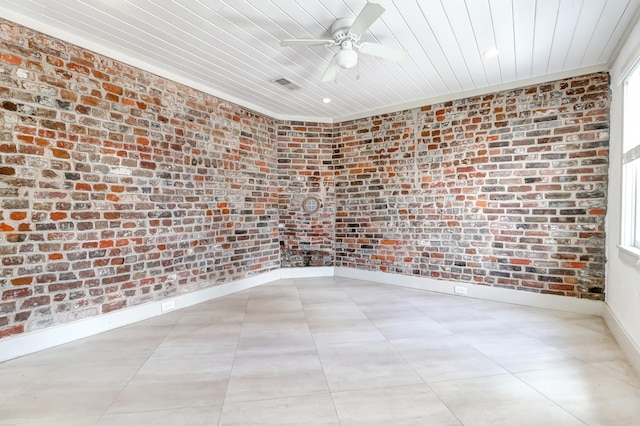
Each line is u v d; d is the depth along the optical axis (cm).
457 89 367
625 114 253
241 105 409
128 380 198
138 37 258
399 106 420
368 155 450
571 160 313
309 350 239
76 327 258
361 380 197
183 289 342
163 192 322
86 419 161
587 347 240
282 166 470
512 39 255
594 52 275
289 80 343
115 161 283
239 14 225
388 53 235
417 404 173
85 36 257
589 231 306
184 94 341
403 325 288
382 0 206
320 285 433
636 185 243
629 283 230
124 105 289
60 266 250
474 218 370
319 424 157
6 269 224
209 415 164
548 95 324
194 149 353
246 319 306
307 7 216
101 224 274
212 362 221
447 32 245
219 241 383
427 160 401
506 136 347
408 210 418
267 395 182
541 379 197
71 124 255
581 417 161
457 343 250
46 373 206
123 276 290
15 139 228
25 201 232
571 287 316
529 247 337
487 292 362
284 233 474
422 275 409
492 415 163
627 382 192
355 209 464
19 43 229
